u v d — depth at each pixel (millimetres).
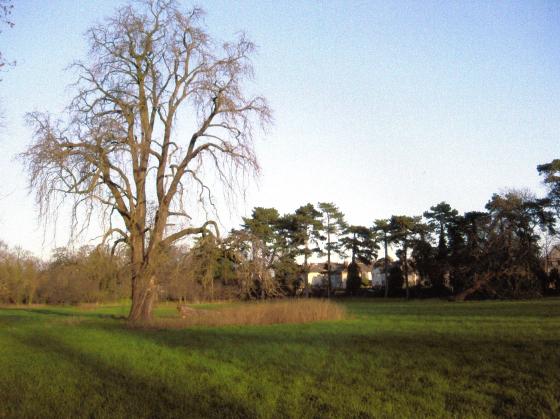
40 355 17016
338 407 9953
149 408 9883
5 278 65812
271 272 30109
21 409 9922
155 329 26891
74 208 25812
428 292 76438
